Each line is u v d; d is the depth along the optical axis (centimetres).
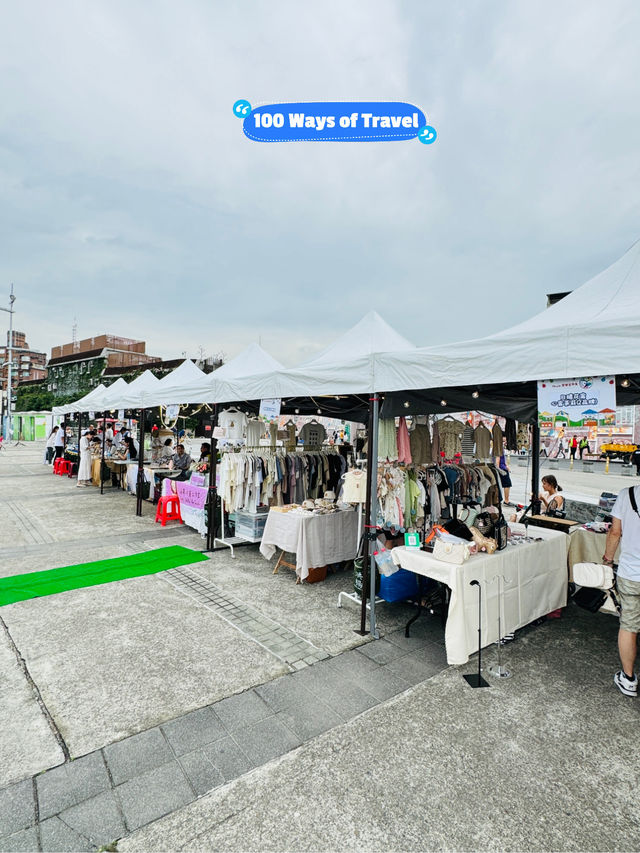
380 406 457
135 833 212
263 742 274
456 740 279
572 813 226
